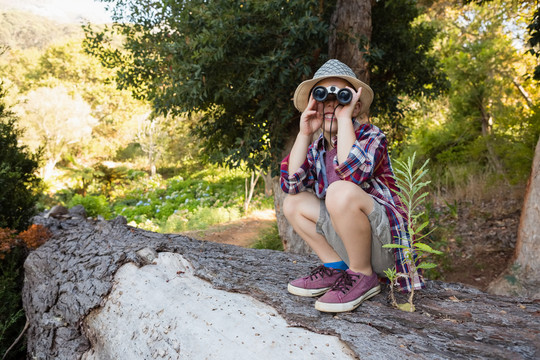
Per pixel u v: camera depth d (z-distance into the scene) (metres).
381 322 1.76
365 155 1.85
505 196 7.56
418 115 14.26
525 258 4.66
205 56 5.14
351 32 5.62
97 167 25.67
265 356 1.65
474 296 2.19
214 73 5.59
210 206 16.30
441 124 12.78
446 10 11.83
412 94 7.90
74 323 2.80
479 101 10.64
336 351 1.59
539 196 4.61
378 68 7.50
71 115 28.88
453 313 1.92
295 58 5.44
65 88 32.47
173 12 6.04
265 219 13.57
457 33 12.01
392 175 2.06
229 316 1.98
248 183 19.58
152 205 17.38
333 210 1.80
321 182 2.05
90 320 2.71
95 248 3.28
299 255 3.18
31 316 3.32
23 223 4.54
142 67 7.00
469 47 10.81
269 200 15.68
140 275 2.67
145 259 2.81
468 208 7.39
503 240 6.09
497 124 9.79
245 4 5.25
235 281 2.36
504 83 10.70
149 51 6.70
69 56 35.12
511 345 1.59
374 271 2.09
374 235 1.90
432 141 11.13
